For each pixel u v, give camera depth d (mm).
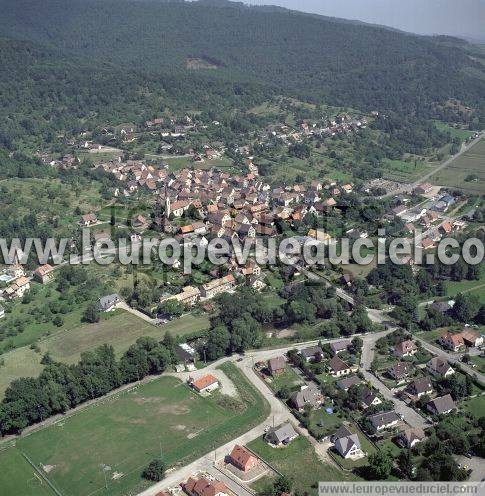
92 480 175625
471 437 184000
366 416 196875
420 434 184625
